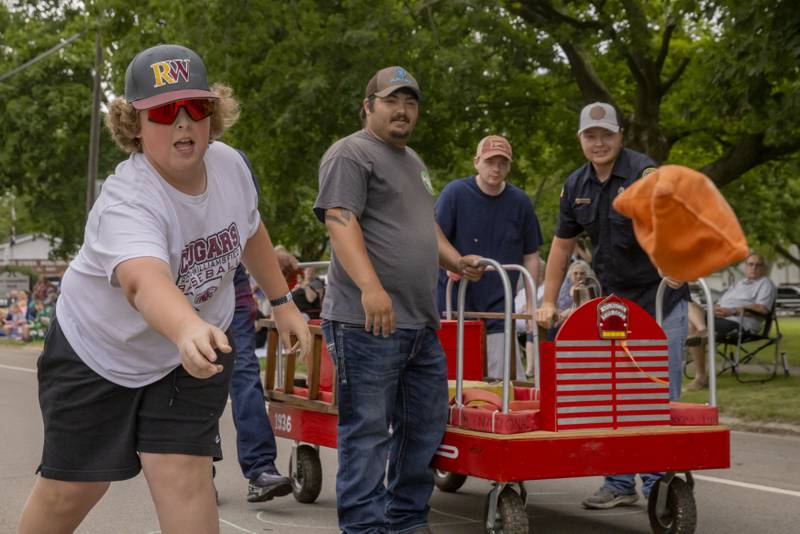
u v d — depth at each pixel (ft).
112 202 9.14
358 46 50.47
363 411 14.82
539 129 59.88
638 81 55.26
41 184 103.19
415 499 15.58
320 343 18.15
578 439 14.70
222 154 9.96
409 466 15.49
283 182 58.39
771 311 39.81
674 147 67.77
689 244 6.60
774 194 93.50
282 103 52.70
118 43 63.46
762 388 36.22
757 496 20.36
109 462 9.82
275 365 19.72
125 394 9.73
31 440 28.25
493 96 57.41
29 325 86.63
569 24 53.31
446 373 15.57
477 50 51.57
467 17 51.80
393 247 14.88
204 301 9.98
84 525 17.93
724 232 6.52
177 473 9.64
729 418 31.55
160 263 8.64
